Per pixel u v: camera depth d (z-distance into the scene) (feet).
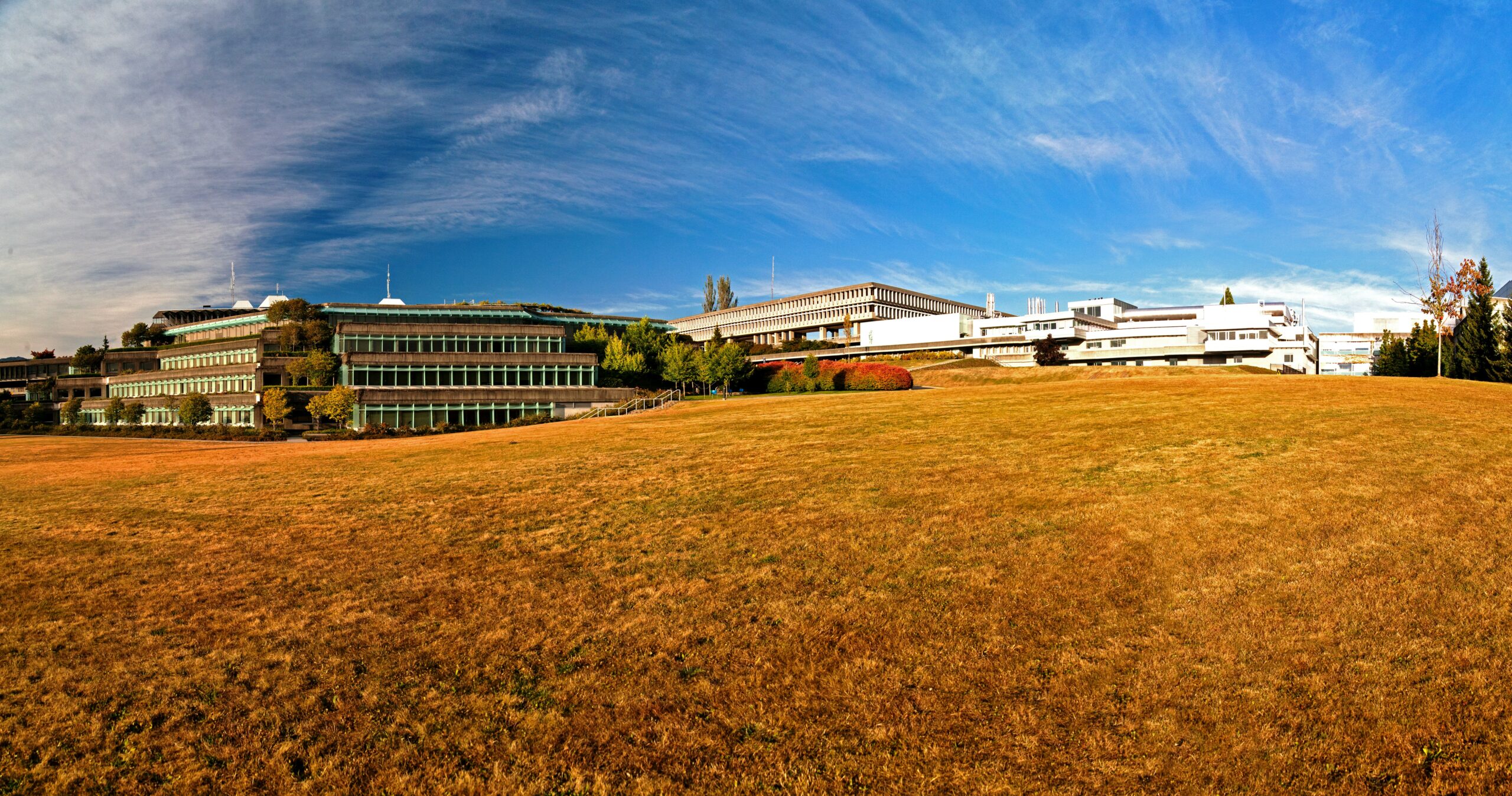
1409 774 24.59
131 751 29.63
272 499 75.51
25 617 43.55
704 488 68.23
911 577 42.65
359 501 72.54
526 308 323.16
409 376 246.06
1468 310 246.06
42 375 417.69
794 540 50.57
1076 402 119.65
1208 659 31.99
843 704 30.60
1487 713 26.94
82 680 35.45
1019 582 40.93
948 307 597.11
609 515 60.64
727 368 259.19
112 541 60.39
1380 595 36.19
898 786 25.71
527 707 31.58
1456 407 92.63
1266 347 377.71
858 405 143.64
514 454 101.45
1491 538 42.37
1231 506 51.29
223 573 50.75
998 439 84.84
